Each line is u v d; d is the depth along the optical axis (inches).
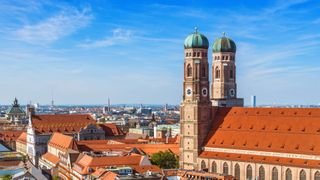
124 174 7815.0
